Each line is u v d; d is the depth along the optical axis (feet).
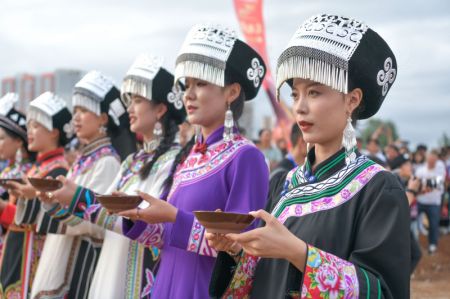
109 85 16.19
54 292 15.17
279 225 6.71
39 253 17.25
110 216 12.23
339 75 7.34
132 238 10.98
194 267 10.50
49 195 12.99
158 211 9.97
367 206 7.18
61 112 18.04
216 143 10.78
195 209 10.41
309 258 6.63
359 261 6.92
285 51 7.60
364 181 7.32
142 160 13.51
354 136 7.57
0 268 17.61
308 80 7.53
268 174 10.51
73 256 15.39
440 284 33.68
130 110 13.62
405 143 47.39
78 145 21.84
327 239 7.23
